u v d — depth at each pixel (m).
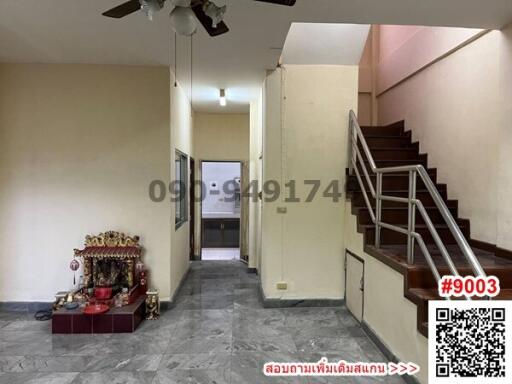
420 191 3.73
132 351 2.87
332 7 2.53
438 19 2.74
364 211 3.54
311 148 4.02
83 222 3.76
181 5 1.80
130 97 3.76
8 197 3.72
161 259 3.83
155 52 3.39
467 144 3.47
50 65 3.70
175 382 2.43
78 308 3.32
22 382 2.42
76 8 2.55
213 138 6.26
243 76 4.12
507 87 2.88
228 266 6.03
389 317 2.77
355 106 4.04
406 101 4.82
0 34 3.01
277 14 2.63
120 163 3.78
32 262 3.75
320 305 4.02
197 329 3.33
